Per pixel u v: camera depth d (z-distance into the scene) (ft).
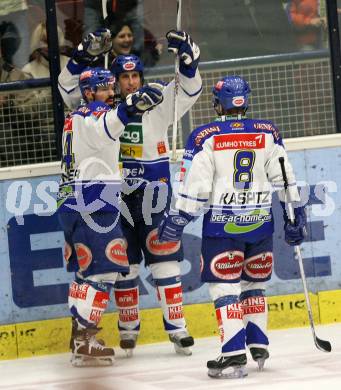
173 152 57.72
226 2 66.39
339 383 46.68
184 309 65.16
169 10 66.13
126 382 51.80
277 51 66.74
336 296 66.13
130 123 60.13
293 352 56.95
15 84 65.57
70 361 59.98
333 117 67.05
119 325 60.64
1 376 57.36
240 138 51.24
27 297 64.28
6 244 64.18
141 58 66.39
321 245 66.03
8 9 65.62
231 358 50.47
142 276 64.90
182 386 49.37
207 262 51.31
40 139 66.03
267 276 52.49
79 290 57.52
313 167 65.92
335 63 66.54
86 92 58.70
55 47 65.31
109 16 65.82
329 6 66.33
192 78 59.06
